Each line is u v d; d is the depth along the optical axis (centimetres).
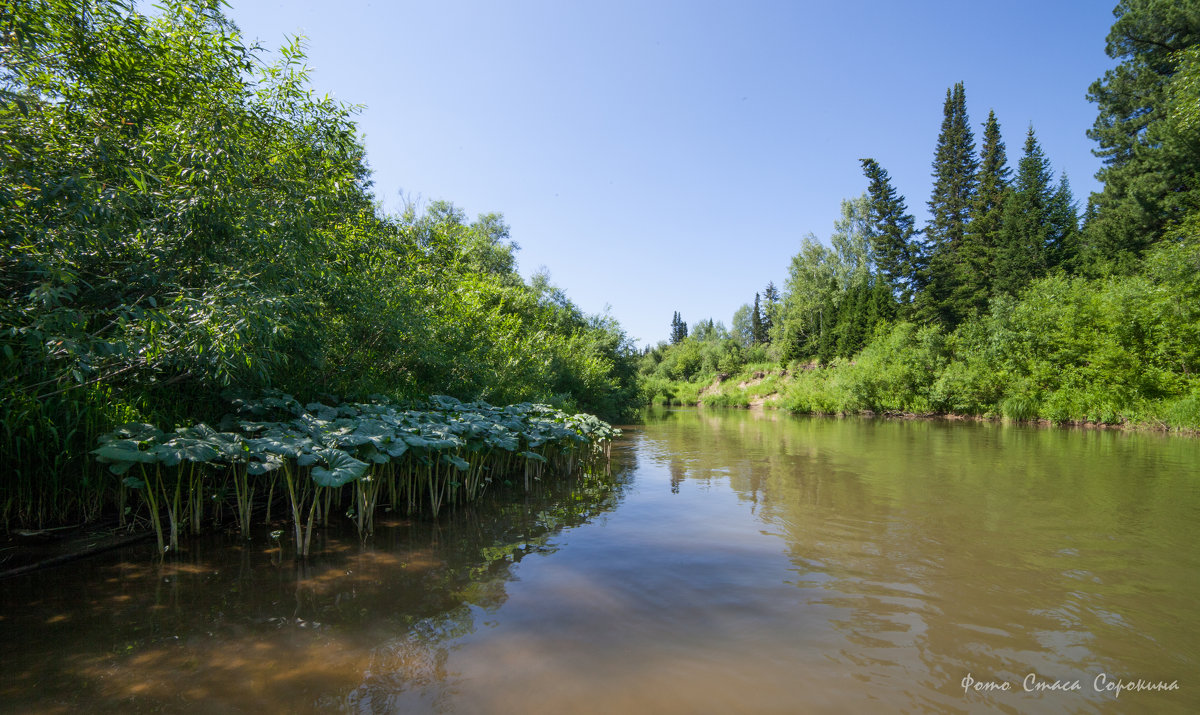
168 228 522
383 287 842
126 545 484
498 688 269
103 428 475
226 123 580
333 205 747
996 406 2514
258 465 479
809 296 5138
